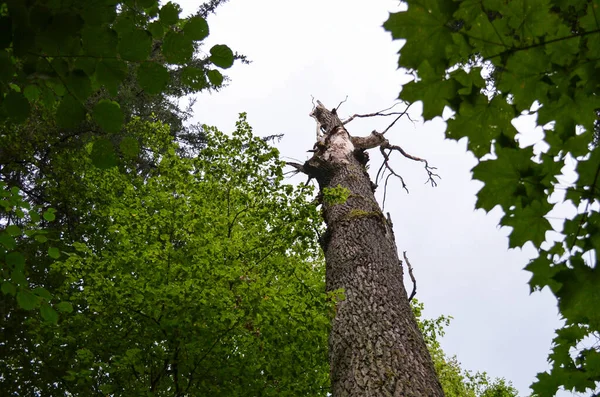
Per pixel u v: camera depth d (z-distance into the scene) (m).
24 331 4.63
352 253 5.52
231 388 4.32
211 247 4.56
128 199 5.25
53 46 1.63
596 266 1.52
